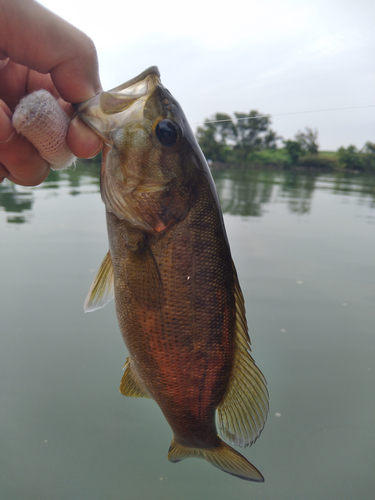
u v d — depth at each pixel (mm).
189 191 198
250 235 1005
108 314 588
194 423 216
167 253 194
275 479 345
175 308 196
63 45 174
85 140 182
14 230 994
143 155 192
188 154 200
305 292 670
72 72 180
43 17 170
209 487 341
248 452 368
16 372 449
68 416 397
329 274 752
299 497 331
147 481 343
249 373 214
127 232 196
